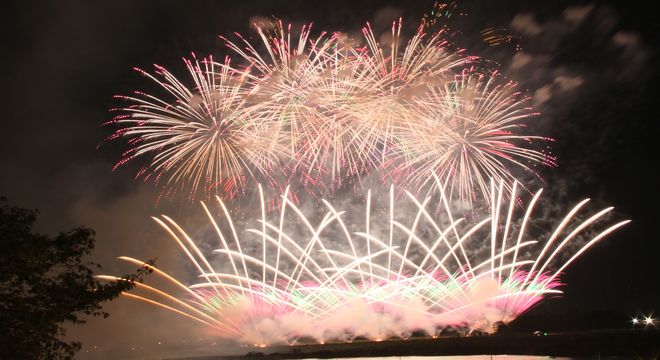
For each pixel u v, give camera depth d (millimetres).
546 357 69938
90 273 24641
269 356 97250
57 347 23469
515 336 87062
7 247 22969
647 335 72562
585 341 75188
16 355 22141
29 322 22375
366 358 86875
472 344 84250
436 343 90188
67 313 23641
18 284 23188
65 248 24500
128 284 25047
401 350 88125
